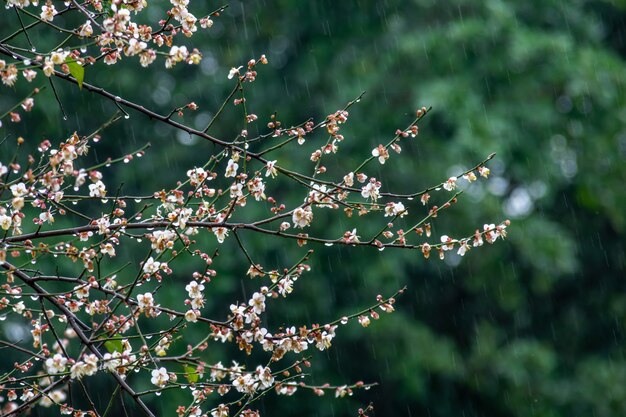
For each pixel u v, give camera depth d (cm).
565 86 1214
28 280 390
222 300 1164
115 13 380
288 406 1159
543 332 1352
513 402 1215
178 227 394
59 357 352
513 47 1166
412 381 1159
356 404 1194
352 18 1264
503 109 1176
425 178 1157
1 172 351
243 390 392
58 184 359
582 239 1377
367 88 1184
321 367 1172
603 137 1262
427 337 1177
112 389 1081
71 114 1148
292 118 1228
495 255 1230
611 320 1366
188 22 398
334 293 1161
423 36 1188
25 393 406
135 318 369
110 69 1181
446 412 1238
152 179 1186
